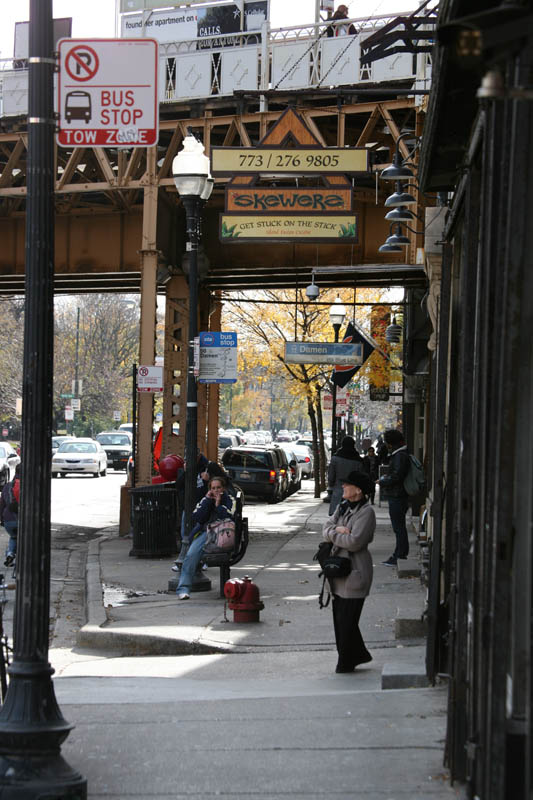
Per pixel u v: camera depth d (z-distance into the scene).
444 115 7.38
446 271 8.27
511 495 4.70
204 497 16.73
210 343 17.72
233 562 15.84
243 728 7.77
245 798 6.14
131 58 9.09
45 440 6.36
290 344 29.39
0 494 21.09
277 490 40.41
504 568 4.72
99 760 6.96
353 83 24.08
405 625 12.06
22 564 6.28
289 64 24.78
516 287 4.57
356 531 10.28
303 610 14.27
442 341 8.36
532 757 3.86
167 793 6.26
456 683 6.28
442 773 6.51
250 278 31.41
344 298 44.03
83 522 30.44
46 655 6.30
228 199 20.02
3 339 82.69
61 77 9.12
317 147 19.91
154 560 20.53
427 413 28.03
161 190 26.67
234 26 25.97
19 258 30.67
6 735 6.01
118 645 12.62
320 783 6.37
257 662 11.34
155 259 25.33
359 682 9.86
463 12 5.70
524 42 3.85
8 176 27.31
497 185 5.21
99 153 25.61
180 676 10.78
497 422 4.72
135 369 25.14
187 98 25.67
